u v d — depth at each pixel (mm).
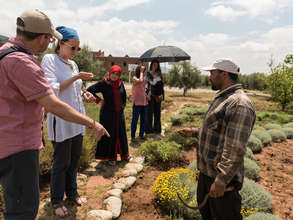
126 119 8016
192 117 8891
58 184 2480
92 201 2859
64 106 1466
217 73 1809
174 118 7758
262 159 4953
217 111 1706
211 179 1800
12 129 1391
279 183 3781
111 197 2904
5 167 1436
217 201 1756
